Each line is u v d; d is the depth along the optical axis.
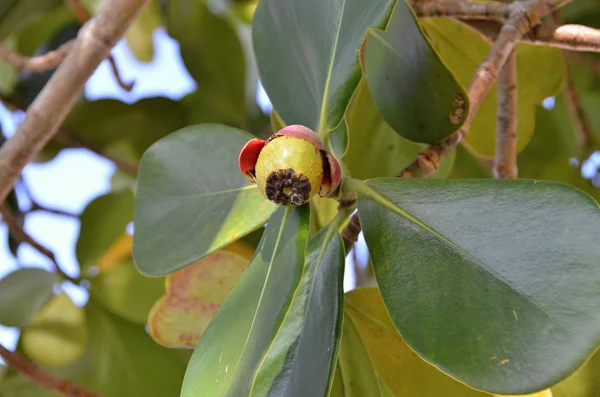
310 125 0.53
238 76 0.96
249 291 0.49
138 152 0.96
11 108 0.97
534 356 0.45
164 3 0.97
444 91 0.58
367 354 0.58
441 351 0.46
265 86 0.55
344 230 0.54
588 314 0.45
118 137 0.94
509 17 0.60
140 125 0.94
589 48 0.59
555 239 0.47
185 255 0.56
